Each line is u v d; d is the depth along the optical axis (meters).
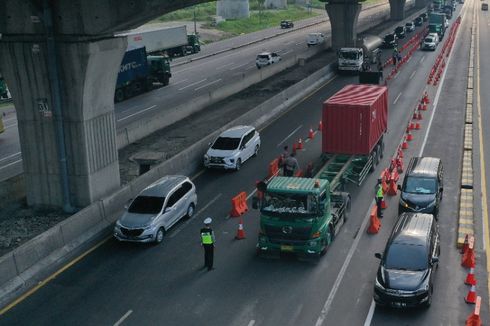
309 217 20.88
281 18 149.62
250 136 35.06
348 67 63.66
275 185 21.56
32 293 19.67
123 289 19.81
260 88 56.22
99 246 23.50
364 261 21.30
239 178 31.59
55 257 21.98
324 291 19.23
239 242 23.50
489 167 31.98
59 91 24.69
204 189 30.00
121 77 54.22
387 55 78.56
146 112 49.03
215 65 76.00
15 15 24.11
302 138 39.38
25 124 25.66
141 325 17.55
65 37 23.88
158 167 29.83
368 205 26.75
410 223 20.28
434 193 24.81
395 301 17.44
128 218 23.62
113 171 27.53
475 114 44.75
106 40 24.70
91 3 23.28
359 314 17.73
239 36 115.38
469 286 19.14
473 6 184.38
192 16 142.50
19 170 33.69
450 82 57.94
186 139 39.16
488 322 17.02
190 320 17.73
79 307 18.69
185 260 21.97
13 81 25.09
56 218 25.41
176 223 25.62
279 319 17.59
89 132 25.44
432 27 92.75
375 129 30.91
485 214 25.25
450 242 22.55
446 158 33.53
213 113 46.88
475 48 84.25
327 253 22.06
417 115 43.28
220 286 19.81
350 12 75.50
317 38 89.31
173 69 74.25
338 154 30.00
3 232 23.92
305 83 54.97
